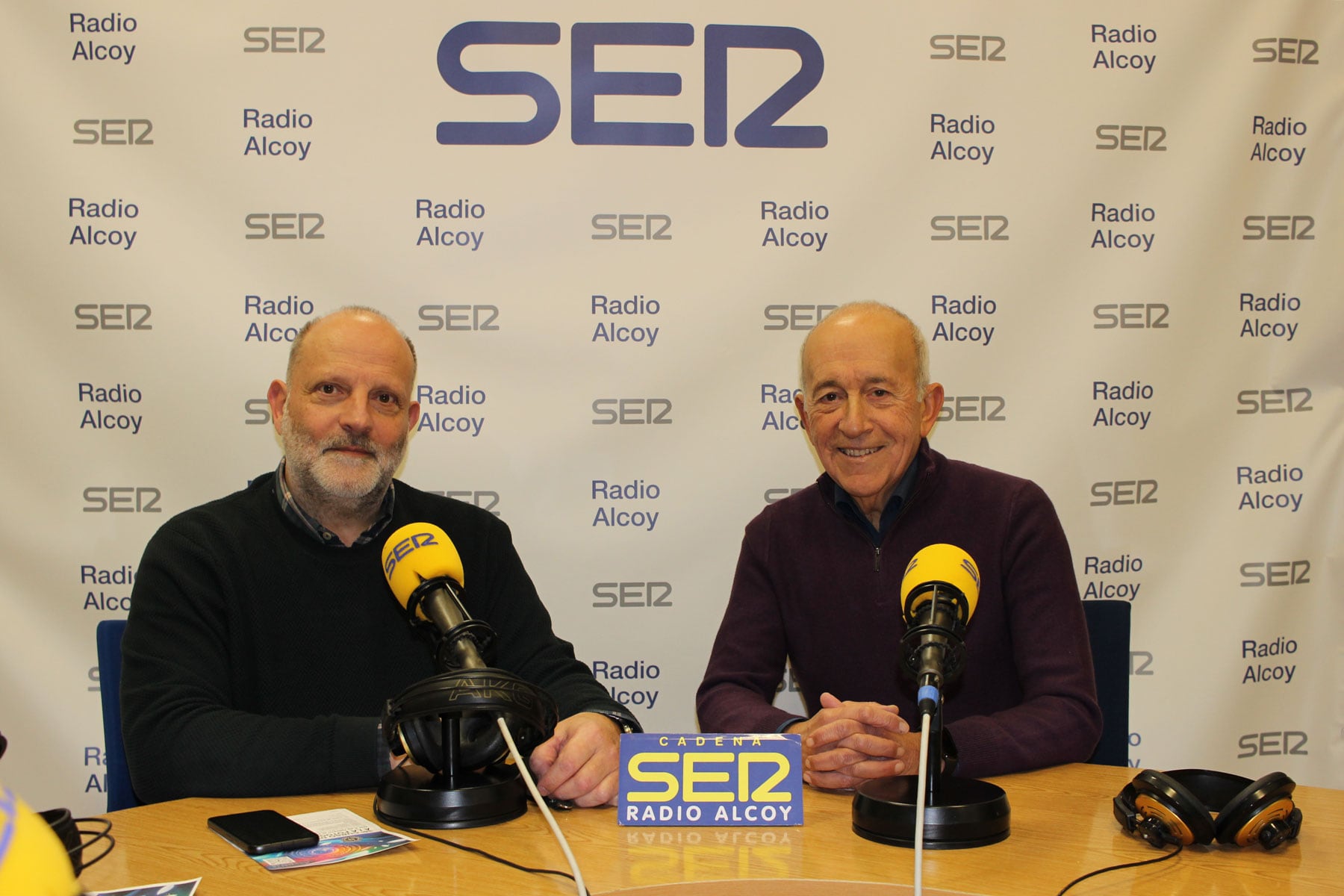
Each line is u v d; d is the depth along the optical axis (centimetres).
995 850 126
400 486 218
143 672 171
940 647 129
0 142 241
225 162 245
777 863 121
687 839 131
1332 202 261
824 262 255
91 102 242
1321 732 262
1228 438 261
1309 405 262
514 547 232
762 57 253
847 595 217
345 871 118
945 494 216
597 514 255
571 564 255
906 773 153
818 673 220
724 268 254
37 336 242
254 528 198
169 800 154
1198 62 258
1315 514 262
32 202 241
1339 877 117
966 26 254
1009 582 207
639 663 256
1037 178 256
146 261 244
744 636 219
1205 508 261
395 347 204
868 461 206
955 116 255
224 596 190
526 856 124
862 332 207
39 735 241
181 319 245
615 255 253
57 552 243
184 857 122
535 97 250
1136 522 259
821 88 254
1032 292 257
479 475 253
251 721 155
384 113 248
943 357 257
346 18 246
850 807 146
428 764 139
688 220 253
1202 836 123
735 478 256
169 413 245
